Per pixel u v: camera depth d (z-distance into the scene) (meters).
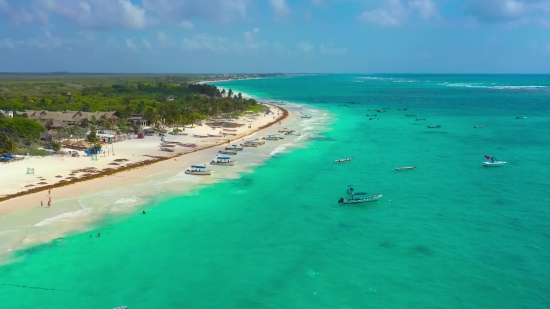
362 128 156.88
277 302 43.12
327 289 45.44
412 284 46.31
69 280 46.03
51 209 64.56
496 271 48.72
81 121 136.88
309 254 53.09
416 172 91.06
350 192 72.56
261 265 50.28
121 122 138.12
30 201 67.44
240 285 46.09
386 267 49.94
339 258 52.09
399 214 66.31
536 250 53.53
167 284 45.94
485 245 55.19
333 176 87.75
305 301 43.28
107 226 59.47
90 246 53.53
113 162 93.44
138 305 42.16
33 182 76.50
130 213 64.44
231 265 50.12
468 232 59.22
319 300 43.47
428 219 64.12
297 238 57.53
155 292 44.41
